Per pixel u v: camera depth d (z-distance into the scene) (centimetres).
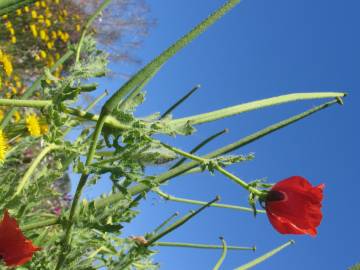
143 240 51
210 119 36
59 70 126
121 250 51
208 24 29
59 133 38
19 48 149
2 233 32
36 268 43
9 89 113
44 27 163
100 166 37
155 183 38
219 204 48
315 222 33
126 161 37
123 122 35
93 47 41
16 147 51
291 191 33
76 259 44
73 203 40
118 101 33
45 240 45
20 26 150
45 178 44
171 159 42
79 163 37
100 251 52
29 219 45
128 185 44
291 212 33
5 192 44
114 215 47
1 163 44
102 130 36
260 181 34
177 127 36
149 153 37
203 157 39
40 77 50
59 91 37
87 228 42
